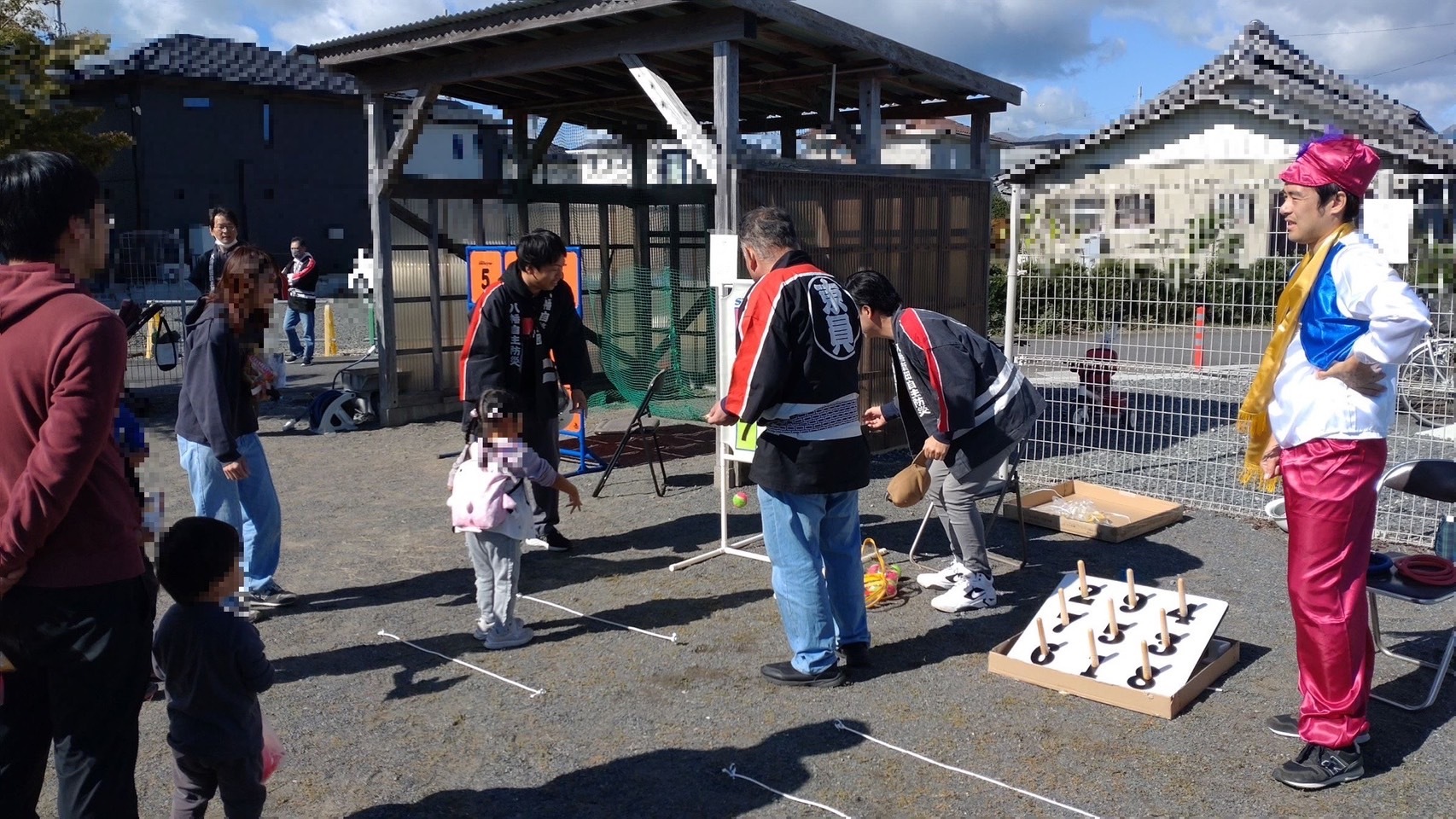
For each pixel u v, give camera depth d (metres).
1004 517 6.80
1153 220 7.25
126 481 2.62
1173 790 3.53
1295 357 3.53
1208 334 7.94
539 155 11.85
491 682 4.47
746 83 9.75
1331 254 3.42
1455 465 4.28
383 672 4.58
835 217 8.20
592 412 11.05
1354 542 3.45
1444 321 6.45
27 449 2.40
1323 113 20.36
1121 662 4.33
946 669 4.55
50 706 2.54
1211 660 4.46
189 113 30.02
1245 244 6.92
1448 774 3.60
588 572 5.92
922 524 6.16
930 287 9.33
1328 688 3.51
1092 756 3.77
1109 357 8.91
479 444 4.78
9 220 2.41
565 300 6.20
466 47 9.16
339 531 6.80
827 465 4.18
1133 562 5.95
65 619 2.46
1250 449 3.86
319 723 4.11
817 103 10.32
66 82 13.14
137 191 29.53
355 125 33.25
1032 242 7.72
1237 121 21.42
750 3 7.17
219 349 4.66
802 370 4.14
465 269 11.20
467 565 6.08
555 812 3.45
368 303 18.22
